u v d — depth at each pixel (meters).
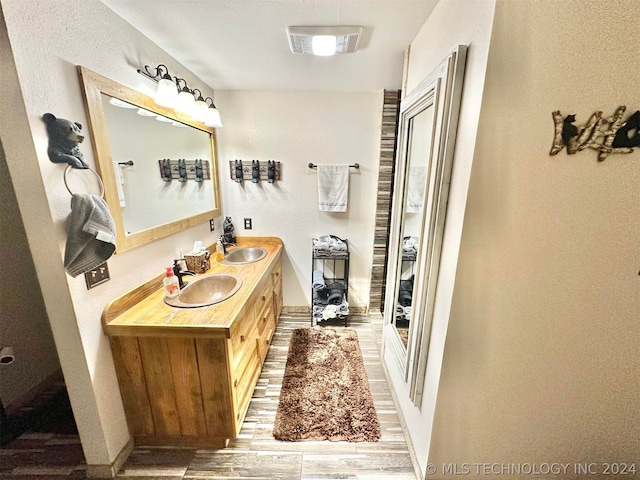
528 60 0.81
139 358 1.34
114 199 1.29
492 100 0.83
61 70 1.03
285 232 2.76
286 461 1.42
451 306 1.02
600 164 0.90
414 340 1.33
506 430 1.21
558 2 0.78
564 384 1.14
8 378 1.67
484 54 0.82
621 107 0.85
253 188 2.64
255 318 1.83
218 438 1.48
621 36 0.80
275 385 1.94
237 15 1.31
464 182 0.93
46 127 0.97
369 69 1.95
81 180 1.12
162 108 1.64
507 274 0.99
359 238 2.78
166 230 1.71
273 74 2.05
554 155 0.88
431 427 1.19
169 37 1.51
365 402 1.79
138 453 1.46
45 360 1.85
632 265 0.99
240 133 2.52
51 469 1.36
